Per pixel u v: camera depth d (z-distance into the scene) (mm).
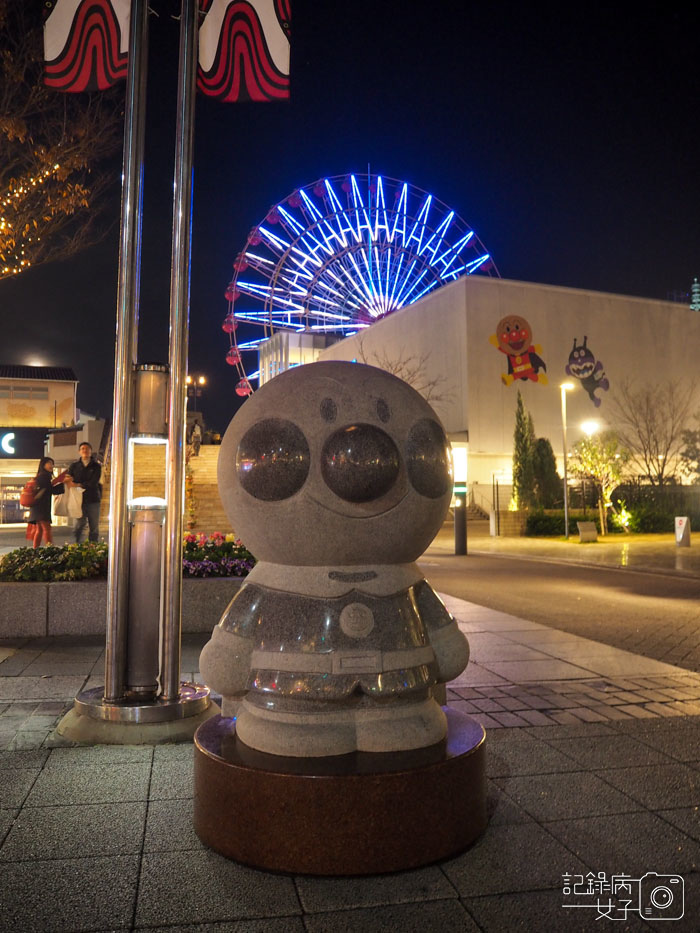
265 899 2781
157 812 3566
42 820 3469
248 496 3361
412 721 3225
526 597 13008
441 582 15398
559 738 4832
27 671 6414
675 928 2627
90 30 5543
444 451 3543
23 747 4527
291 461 3242
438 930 2588
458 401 44156
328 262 50781
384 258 51688
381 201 50594
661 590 14133
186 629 8320
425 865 3012
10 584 7996
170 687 4914
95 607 8078
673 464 48531
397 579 3369
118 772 4113
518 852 3176
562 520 32844
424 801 3012
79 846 3205
